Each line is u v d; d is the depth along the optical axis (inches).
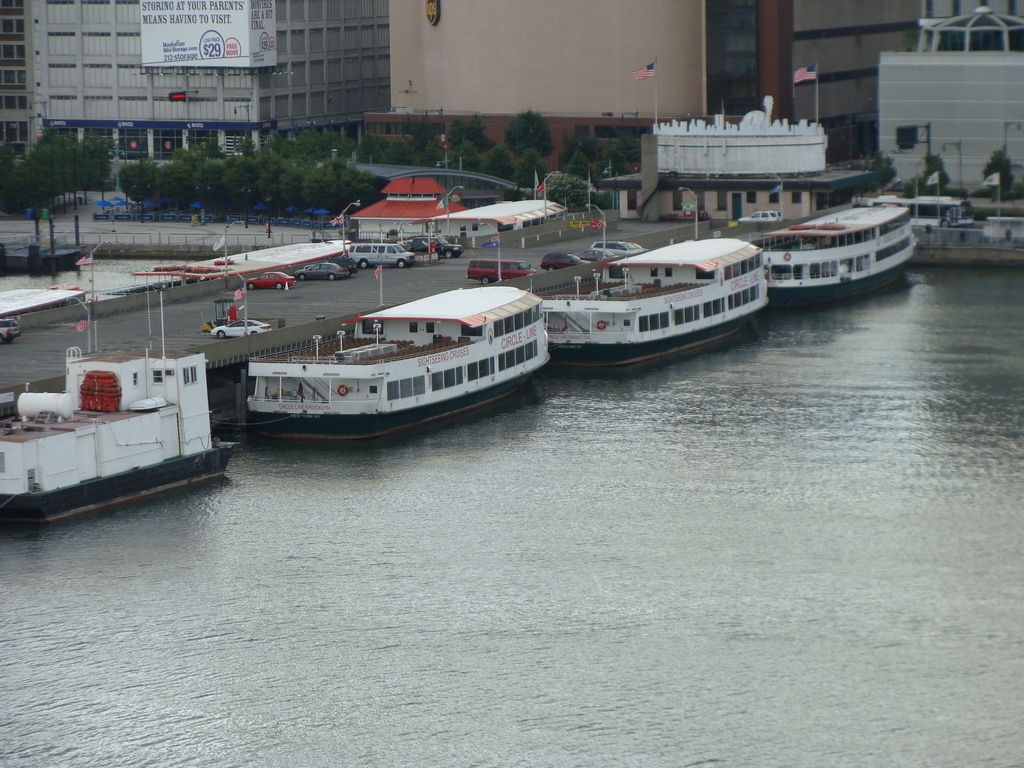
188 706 4749.0
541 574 5649.6
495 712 4704.7
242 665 4980.3
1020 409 7844.5
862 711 4697.3
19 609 5315.0
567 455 7042.3
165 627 5211.6
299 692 4820.4
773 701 4753.9
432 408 7519.7
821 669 4945.9
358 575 5629.9
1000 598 5442.9
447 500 6387.8
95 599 5388.8
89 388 6294.3
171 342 7854.3
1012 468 6840.6
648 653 5054.1
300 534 5979.3
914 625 5241.1
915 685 4845.0
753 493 6530.5
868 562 5772.6
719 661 4997.5
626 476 6747.1
